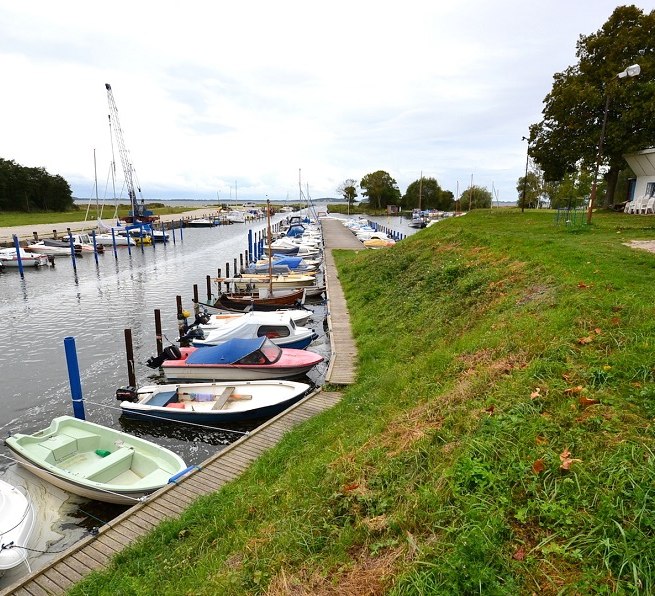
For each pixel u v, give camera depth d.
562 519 4.03
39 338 20.11
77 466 9.79
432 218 88.56
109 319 23.23
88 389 14.81
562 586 3.49
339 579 4.27
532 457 4.82
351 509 5.26
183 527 6.86
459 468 4.90
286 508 6.03
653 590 3.26
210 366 14.48
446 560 3.78
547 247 13.93
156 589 5.44
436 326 12.45
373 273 23.33
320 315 23.50
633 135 27.33
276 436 9.89
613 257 11.73
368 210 131.00
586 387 5.82
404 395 8.51
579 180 20.84
